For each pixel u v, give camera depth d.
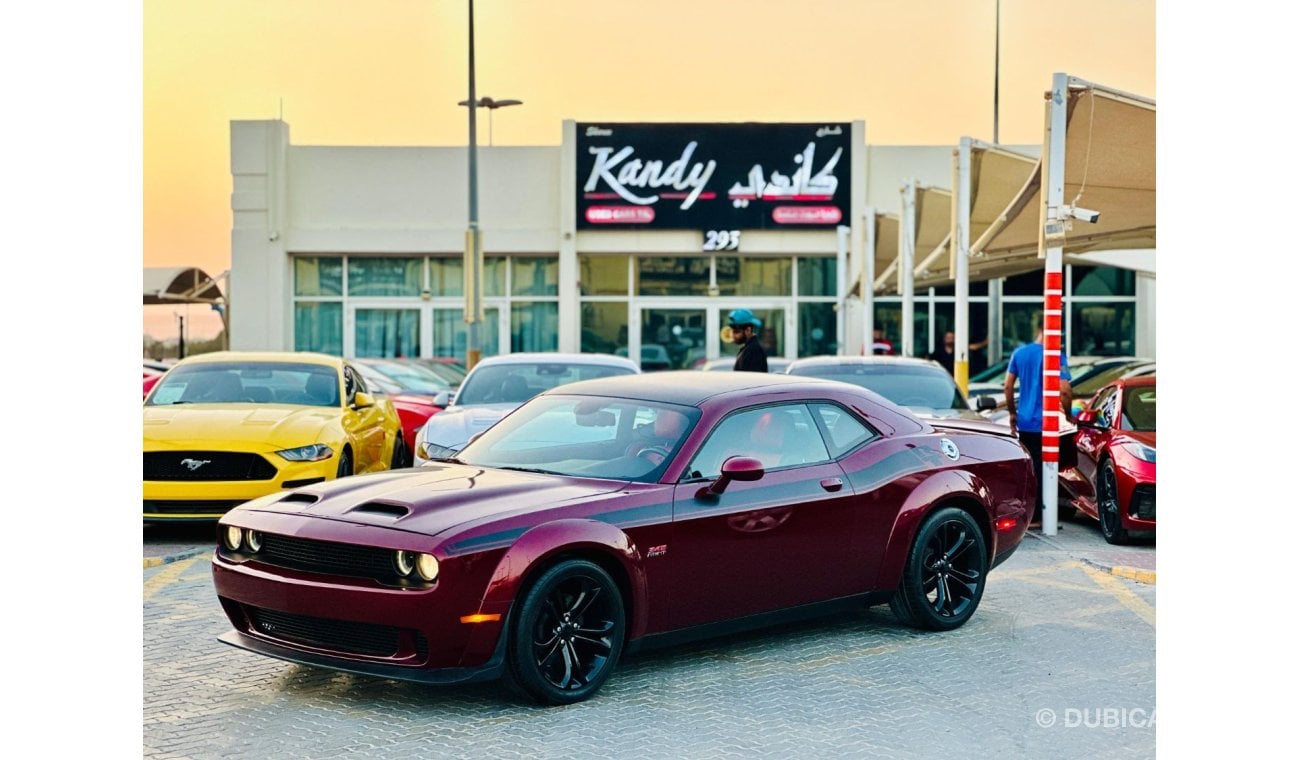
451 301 29.94
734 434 6.63
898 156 29.19
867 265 21.52
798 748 5.21
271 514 6.00
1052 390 11.55
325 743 5.23
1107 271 29.83
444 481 6.26
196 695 5.93
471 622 5.44
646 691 6.04
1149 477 10.40
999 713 5.75
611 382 7.32
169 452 9.96
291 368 12.17
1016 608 8.08
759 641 7.12
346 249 29.52
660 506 6.10
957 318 16.48
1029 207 15.35
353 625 5.60
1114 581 9.05
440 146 29.50
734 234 28.89
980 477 7.61
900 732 5.45
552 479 6.27
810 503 6.69
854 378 12.56
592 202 29.00
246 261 29.20
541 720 5.56
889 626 7.52
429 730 5.41
